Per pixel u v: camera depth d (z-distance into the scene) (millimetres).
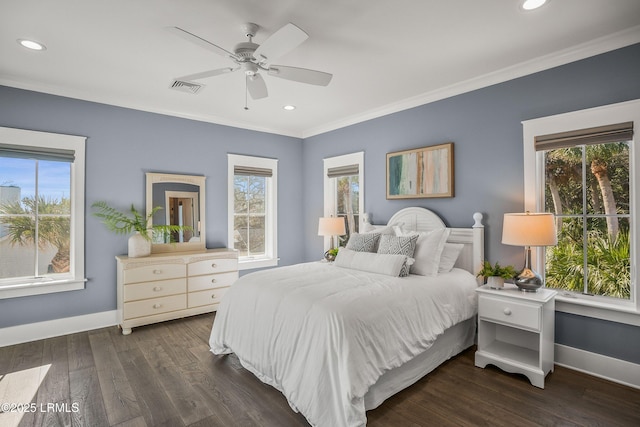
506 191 3090
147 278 3619
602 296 2619
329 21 2248
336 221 4363
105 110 3736
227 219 4688
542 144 2842
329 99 3832
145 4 2033
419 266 2994
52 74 3094
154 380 2516
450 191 3467
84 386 2434
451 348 2863
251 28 2287
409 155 3854
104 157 3730
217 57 2750
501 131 3117
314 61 2855
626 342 2449
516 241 2523
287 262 5312
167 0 1996
